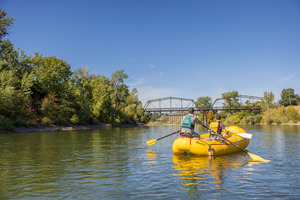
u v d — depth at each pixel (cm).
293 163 581
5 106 2480
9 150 873
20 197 331
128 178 437
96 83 4909
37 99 3309
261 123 6166
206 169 512
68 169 524
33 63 3562
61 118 3250
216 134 758
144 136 1666
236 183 397
